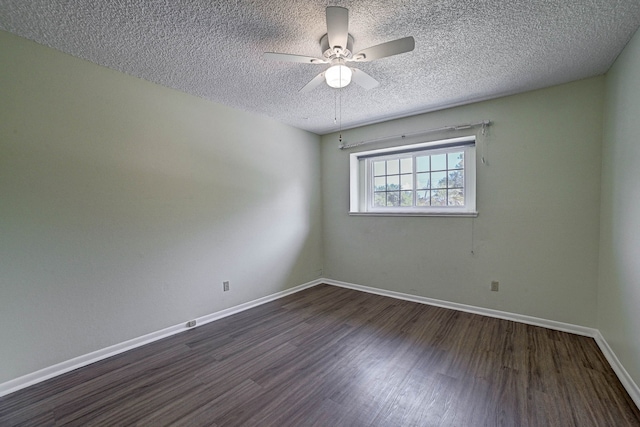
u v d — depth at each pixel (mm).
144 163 2420
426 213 3303
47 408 1643
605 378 1868
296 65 2191
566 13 1608
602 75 2363
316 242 4238
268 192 3510
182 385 1852
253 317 2990
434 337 2488
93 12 1575
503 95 2781
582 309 2490
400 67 2229
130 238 2342
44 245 1925
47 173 1934
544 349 2244
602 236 2332
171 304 2600
